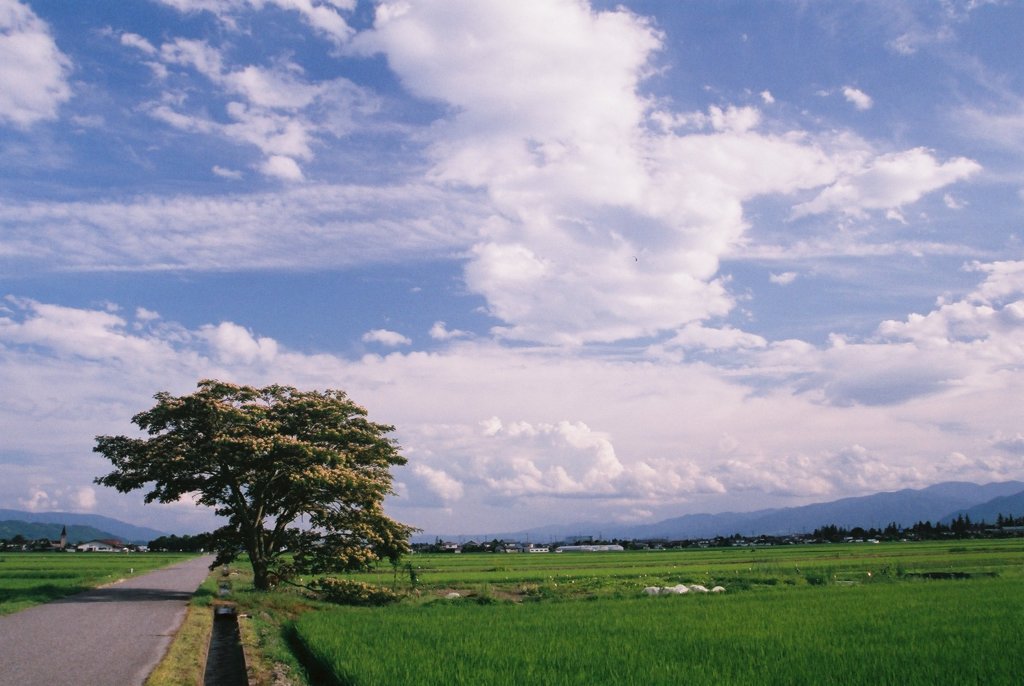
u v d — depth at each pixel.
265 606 27.86
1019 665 15.75
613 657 16.98
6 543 190.88
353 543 35.25
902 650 17.84
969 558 79.38
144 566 73.25
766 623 23.84
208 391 32.69
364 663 15.16
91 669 13.91
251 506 34.31
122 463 32.31
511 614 27.36
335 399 37.16
